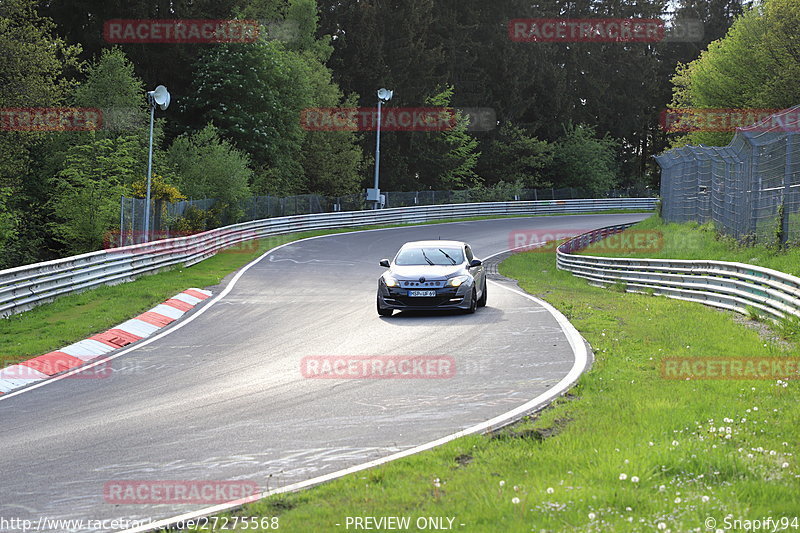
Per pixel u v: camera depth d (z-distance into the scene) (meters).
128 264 22.59
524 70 81.06
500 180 72.88
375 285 23.75
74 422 8.91
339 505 5.82
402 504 5.74
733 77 49.28
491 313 17.00
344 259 31.98
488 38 81.38
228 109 49.78
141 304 18.02
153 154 39.03
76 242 32.53
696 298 18.58
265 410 9.20
